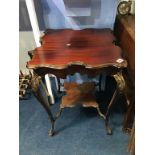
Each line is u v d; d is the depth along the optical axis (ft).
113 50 4.29
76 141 4.88
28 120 5.54
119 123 5.29
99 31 5.15
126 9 5.56
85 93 5.44
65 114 5.67
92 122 5.38
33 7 4.73
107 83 6.45
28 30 6.34
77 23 5.35
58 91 6.43
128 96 4.64
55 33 5.09
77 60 3.98
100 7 5.09
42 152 4.68
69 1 4.99
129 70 4.60
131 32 4.56
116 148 4.66
